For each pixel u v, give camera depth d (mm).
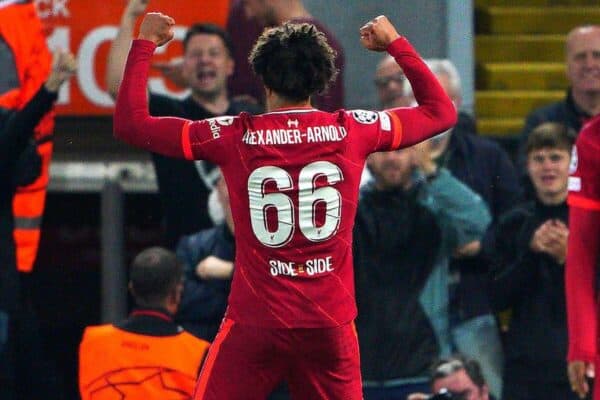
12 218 26188
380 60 30422
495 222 26422
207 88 27547
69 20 30266
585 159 20000
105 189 30797
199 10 29922
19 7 27469
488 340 25047
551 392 24969
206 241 25969
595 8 35438
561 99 33562
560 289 24891
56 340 33656
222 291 25703
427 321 24688
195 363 21125
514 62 34594
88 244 33125
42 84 25484
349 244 17109
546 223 24703
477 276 25188
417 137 17141
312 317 16734
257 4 29234
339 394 17078
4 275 26000
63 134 30625
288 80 16766
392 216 24656
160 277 21156
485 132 33094
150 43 17109
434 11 30719
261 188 16688
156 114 27359
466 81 30875
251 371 16922
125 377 20922
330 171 16781
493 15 34844
